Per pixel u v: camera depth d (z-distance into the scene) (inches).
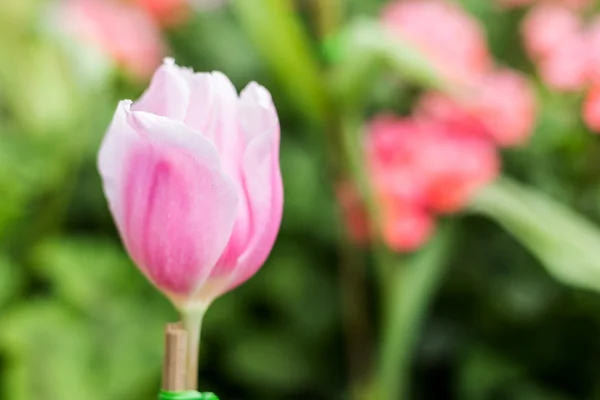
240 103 22.6
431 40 45.7
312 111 42.3
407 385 50.9
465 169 41.9
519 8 54.8
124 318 46.6
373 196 42.6
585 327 48.2
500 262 49.5
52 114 50.4
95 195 53.3
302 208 52.1
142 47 52.8
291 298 52.1
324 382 52.1
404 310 42.2
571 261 41.3
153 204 22.4
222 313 51.3
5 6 52.0
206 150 22.1
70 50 51.7
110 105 53.7
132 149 22.5
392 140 44.6
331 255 53.6
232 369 51.3
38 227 48.9
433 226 44.9
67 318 45.5
